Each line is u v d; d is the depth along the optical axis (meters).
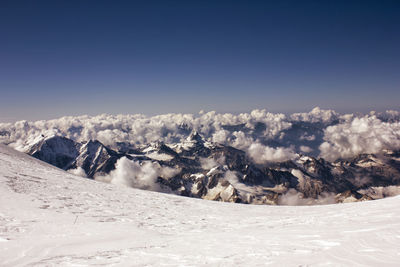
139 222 22.11
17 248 13.56
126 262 11.00
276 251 11.23
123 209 26.61
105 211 24.70
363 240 11.70
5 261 11.80
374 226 14.67
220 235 17.14
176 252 12.38
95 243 15.23
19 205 21.70
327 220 20.08
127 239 16.52
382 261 8.78
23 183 29.30
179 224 22.52
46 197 25.80
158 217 24.97
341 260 9.21
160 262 10.73
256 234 16.39
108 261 11.30
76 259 11.81
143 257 11.72
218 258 10.67
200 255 11.44
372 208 23.45
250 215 28.23
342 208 28.39
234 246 13.01
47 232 16.83
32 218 19.23
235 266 9.44
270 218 25.59
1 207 20.44
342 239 12.28
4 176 30.22
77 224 19.39
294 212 30.12
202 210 30.75
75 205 25.02
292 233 15.45
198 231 19.77
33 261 11.79
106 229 18.88
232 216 27.25
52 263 11.35
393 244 10.69
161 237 17.44
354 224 16.34
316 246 11.56
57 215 20.89
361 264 8.63
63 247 14.22
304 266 8.86
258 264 9.48
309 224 19.06
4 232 15.78
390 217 17.39
